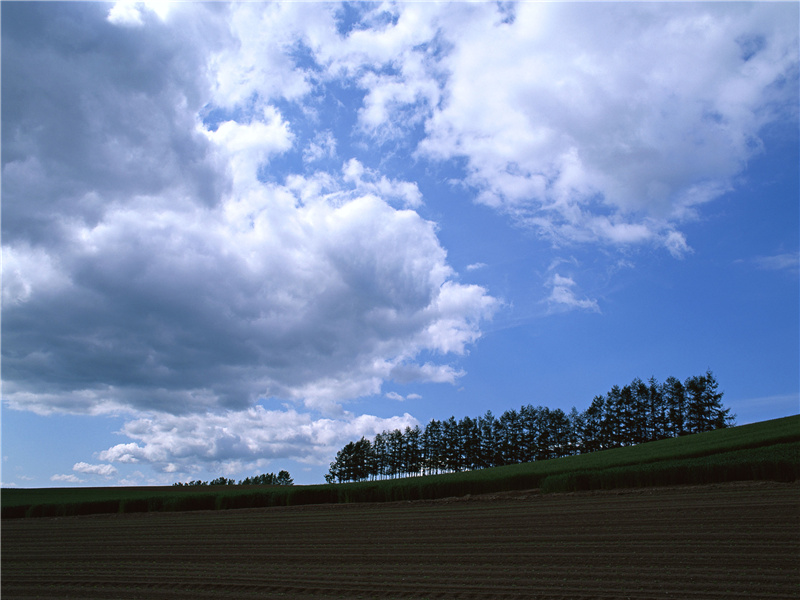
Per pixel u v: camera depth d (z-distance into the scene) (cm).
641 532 1484
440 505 2816
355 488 3428
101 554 1702
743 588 932
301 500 3444
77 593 1178
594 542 1395
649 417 8450
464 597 974
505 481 3262
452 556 1341
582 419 8969
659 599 896
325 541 1727
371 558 1382
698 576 1014
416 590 1034
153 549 1752
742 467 2522
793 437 3441
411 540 1639
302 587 1104
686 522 1584
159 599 1083
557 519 1867
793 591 905
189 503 3544
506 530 1706
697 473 2611
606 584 996
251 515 2888
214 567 1377
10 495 6103
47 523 3028
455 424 9162
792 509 1669
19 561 1642
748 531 1389
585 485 2884
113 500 3722
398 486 3341
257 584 1154
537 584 1023
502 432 9025
